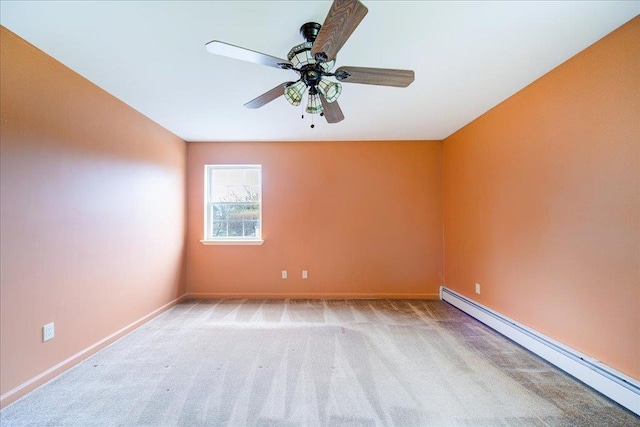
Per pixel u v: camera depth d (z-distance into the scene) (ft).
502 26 5.61
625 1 5.00
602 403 5.78
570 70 6.76
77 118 7.34
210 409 5.65
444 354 7.87
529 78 7.70
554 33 5.84
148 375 6.82
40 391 6.15
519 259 8.56
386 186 13.64
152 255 10.72
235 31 5.74
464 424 5.27
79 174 7.41
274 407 5.72
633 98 5.49
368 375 6.83
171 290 12.08
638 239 5.44
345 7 3.83
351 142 13.65
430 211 13.61
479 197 10.61
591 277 6.32
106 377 6.72
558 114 7.11
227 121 10.89
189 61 6.79
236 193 13.94
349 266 13.58
